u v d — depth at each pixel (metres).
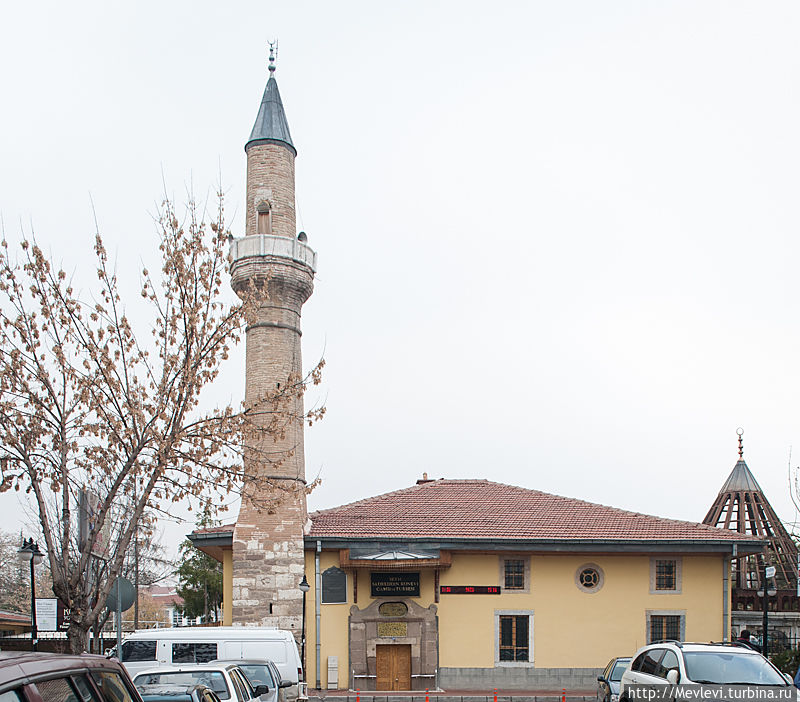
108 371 17.12
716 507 39.50
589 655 31.03
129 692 6.27
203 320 18.22
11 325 16.55
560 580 31.53
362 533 31.28
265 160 34.22
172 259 18.00
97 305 17.64
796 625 35.38
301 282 33.34
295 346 33.16
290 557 30.56
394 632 30.53
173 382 17.61
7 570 56.91
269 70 35.94
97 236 17.81
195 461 17.53
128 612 65.25
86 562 16.66
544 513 33.91
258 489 20.00
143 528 24.66
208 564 54.50
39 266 16.97
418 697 28.19
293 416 20.50
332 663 30.12
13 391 16.36
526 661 30.89
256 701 14.16
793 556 36.69
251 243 32.69
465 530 31.59
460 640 30.84
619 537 31.23
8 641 23.52
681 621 31.47
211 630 21.00
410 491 36.44
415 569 30.77
